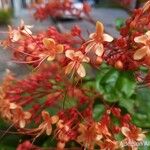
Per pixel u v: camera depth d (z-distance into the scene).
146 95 0.13
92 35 0.11
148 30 0.11
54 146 0.12
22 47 0.12
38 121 0.12
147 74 0.12
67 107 0.13
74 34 0.13
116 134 0.12
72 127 0.12
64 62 0.11
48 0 0.23
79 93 0.13
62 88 0.13
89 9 0.22
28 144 0.11
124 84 0.11
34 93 0.13
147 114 0.13
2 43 0.12
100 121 0.11
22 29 0.12
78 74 0.11
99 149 0.12
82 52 0.11
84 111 0.12
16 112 0.12
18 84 0.13
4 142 0.13
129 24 0.12
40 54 0.11
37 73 0.14
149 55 0.11
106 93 0.11
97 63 0.11
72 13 0.22
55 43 0.11
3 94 0.13
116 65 0.11
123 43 0.11
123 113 0.12
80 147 0.12
